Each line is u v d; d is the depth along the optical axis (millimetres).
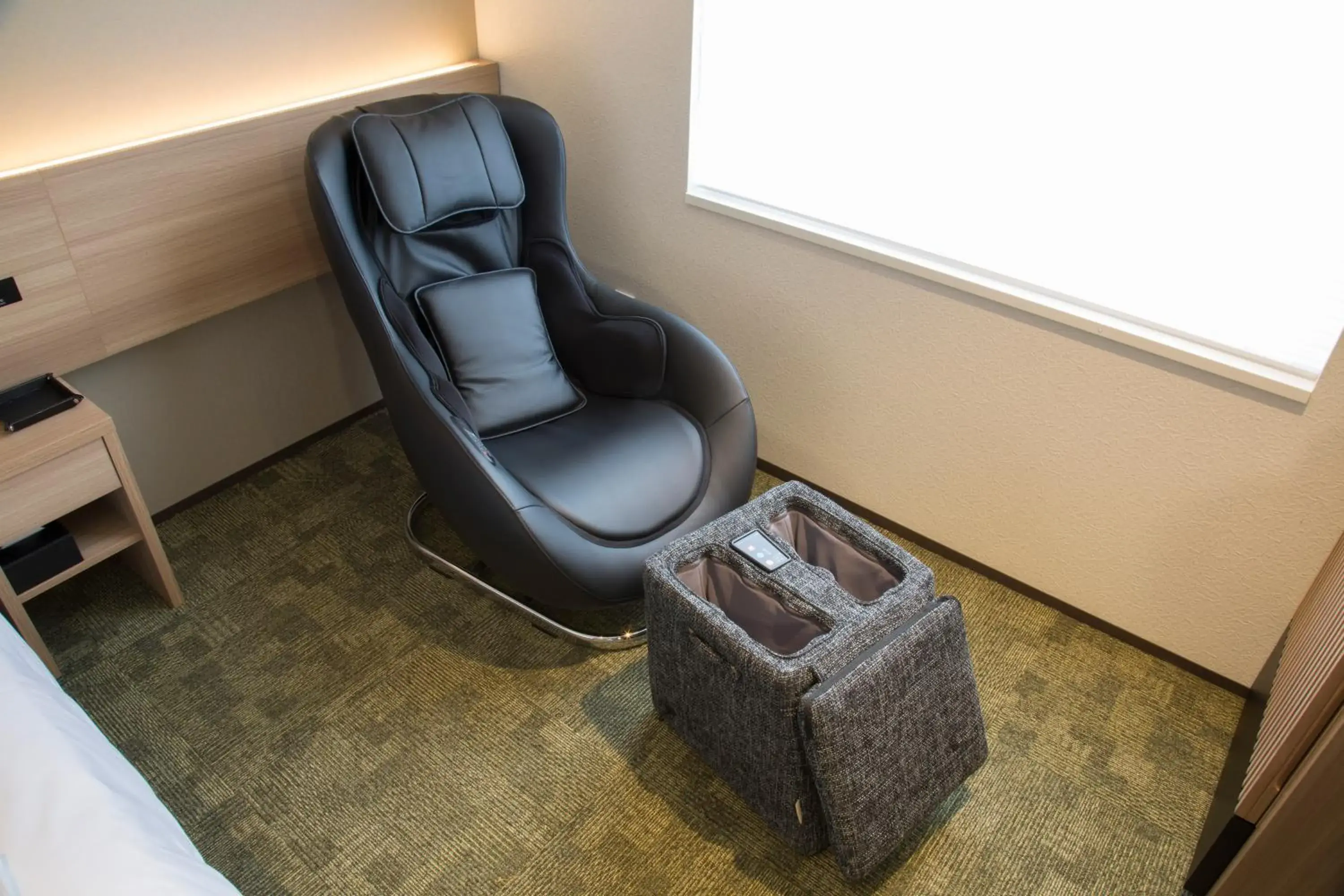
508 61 2588
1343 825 1382
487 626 2148
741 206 2316
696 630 1639
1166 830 1770
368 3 2328
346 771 1822
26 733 1295
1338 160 1590
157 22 1962
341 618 2154
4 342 1854
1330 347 1702
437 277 2203
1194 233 1771
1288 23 1544
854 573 1840
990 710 1995
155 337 2096
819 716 1449
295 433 2639
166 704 1943
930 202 2078
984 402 2121
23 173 1779
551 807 1771
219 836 1703
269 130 2135
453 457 1928
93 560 1951
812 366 2389
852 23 2025
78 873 1120
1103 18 1706
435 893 1627
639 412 2271
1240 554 1908
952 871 1690
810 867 1689
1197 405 1822
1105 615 2180
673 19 2182
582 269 2373
